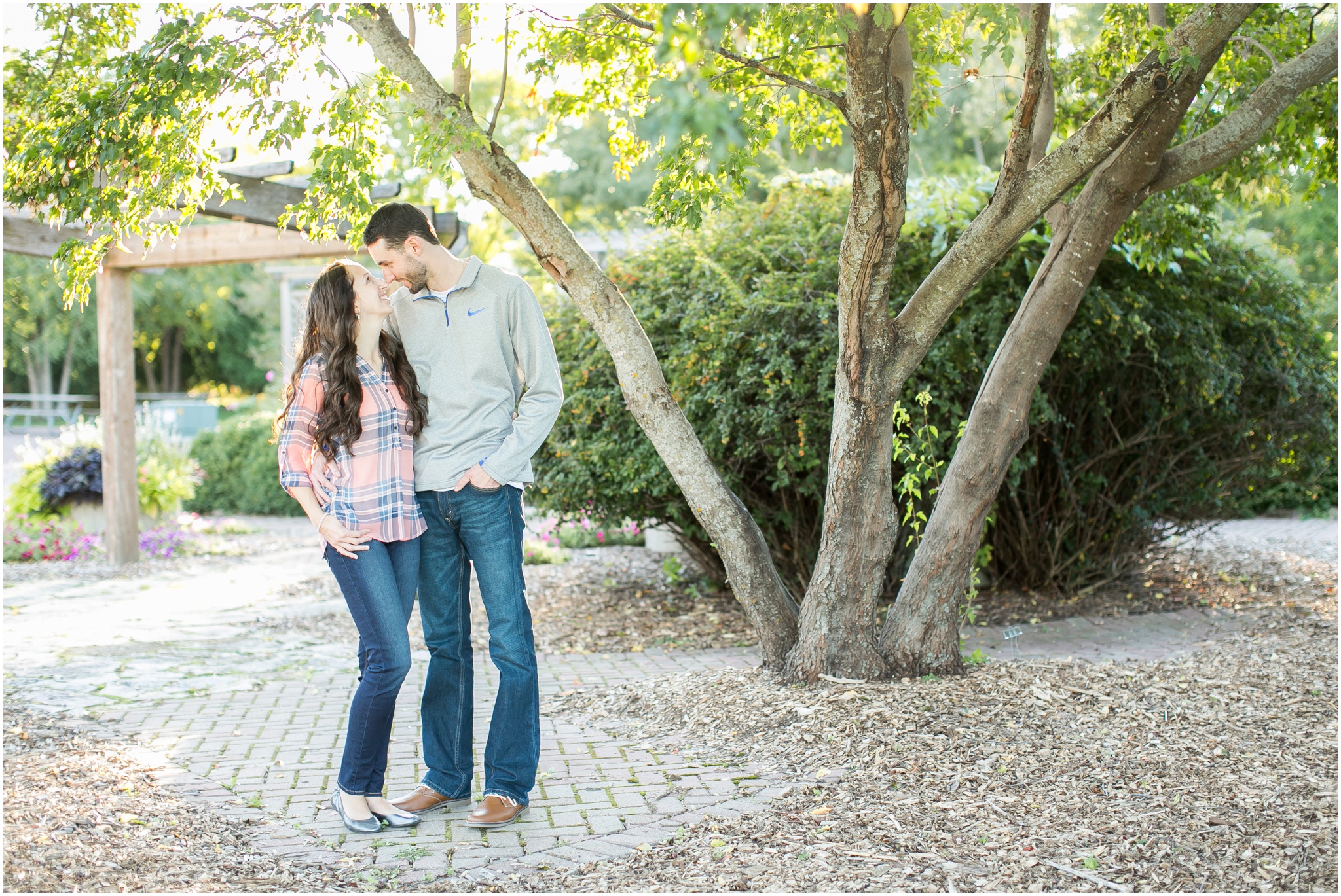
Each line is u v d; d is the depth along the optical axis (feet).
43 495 34.04
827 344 17.87
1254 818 9.01
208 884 7.98
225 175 20.30
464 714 10.11
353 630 20.17
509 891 8.03
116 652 17.75
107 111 11.24
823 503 19.83
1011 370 13.32
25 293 81.20
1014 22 11.78
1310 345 23.62
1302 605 20.31
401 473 9.34
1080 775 10.20
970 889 7.88
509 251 53.98
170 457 37.65
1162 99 11.78
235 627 20.47
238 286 98.07
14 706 13.62
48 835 8.60
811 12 10.88
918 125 15.79
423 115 11.50
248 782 10.75
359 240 12.91
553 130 14.99
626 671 16.31
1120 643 17.69
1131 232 16.99
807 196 20.93
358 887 8.12
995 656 16.51
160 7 12.68
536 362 9.58
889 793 9.86
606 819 9.60
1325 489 42.34
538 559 29.14
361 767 9.39
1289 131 16.81
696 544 22.68
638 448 19.76
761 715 12.39
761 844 8.80
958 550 13.47
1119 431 22.15
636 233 23.15
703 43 6.98
